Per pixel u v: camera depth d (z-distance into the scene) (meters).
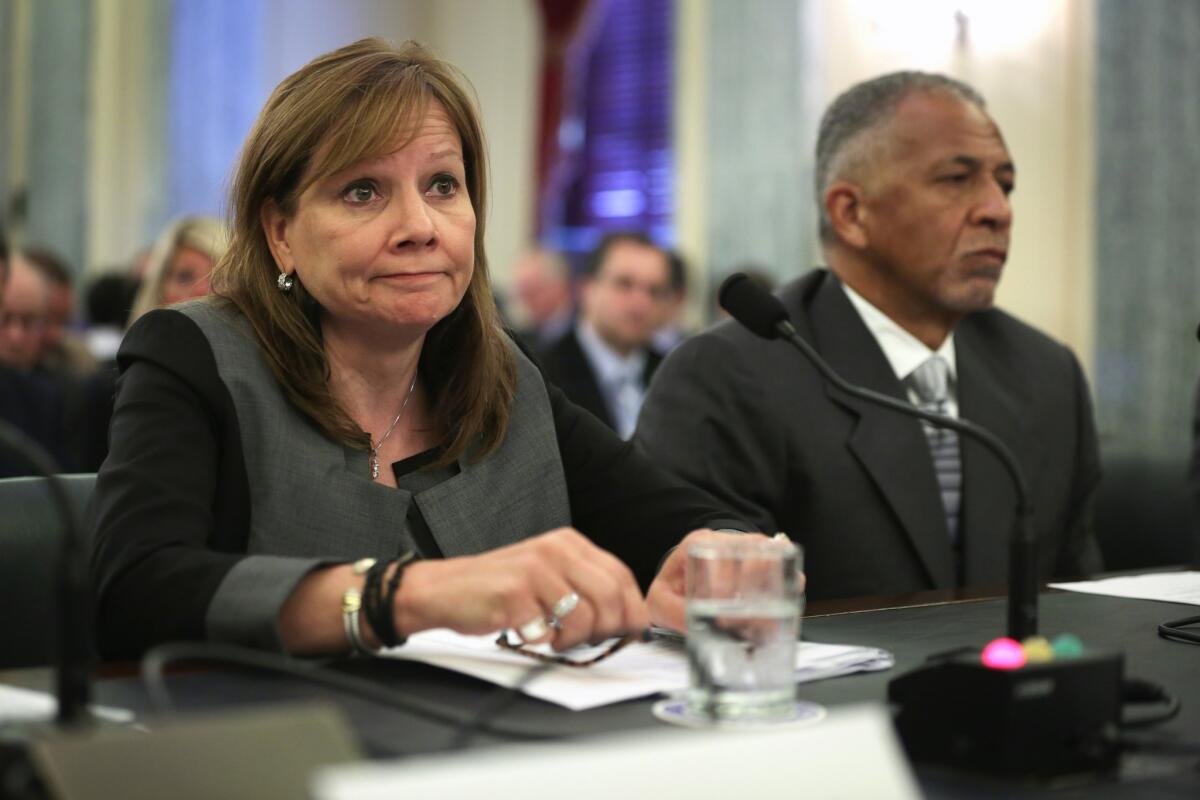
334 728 1.12
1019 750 1.24
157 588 1.72
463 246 2.19
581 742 1.33
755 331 1.98
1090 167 6.98
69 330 7.43
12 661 2.23
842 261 3.16
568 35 10.91
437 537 2.18
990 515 3.01
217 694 1.52
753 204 9.11
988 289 3.05
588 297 7.11
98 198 12.01
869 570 2.91
